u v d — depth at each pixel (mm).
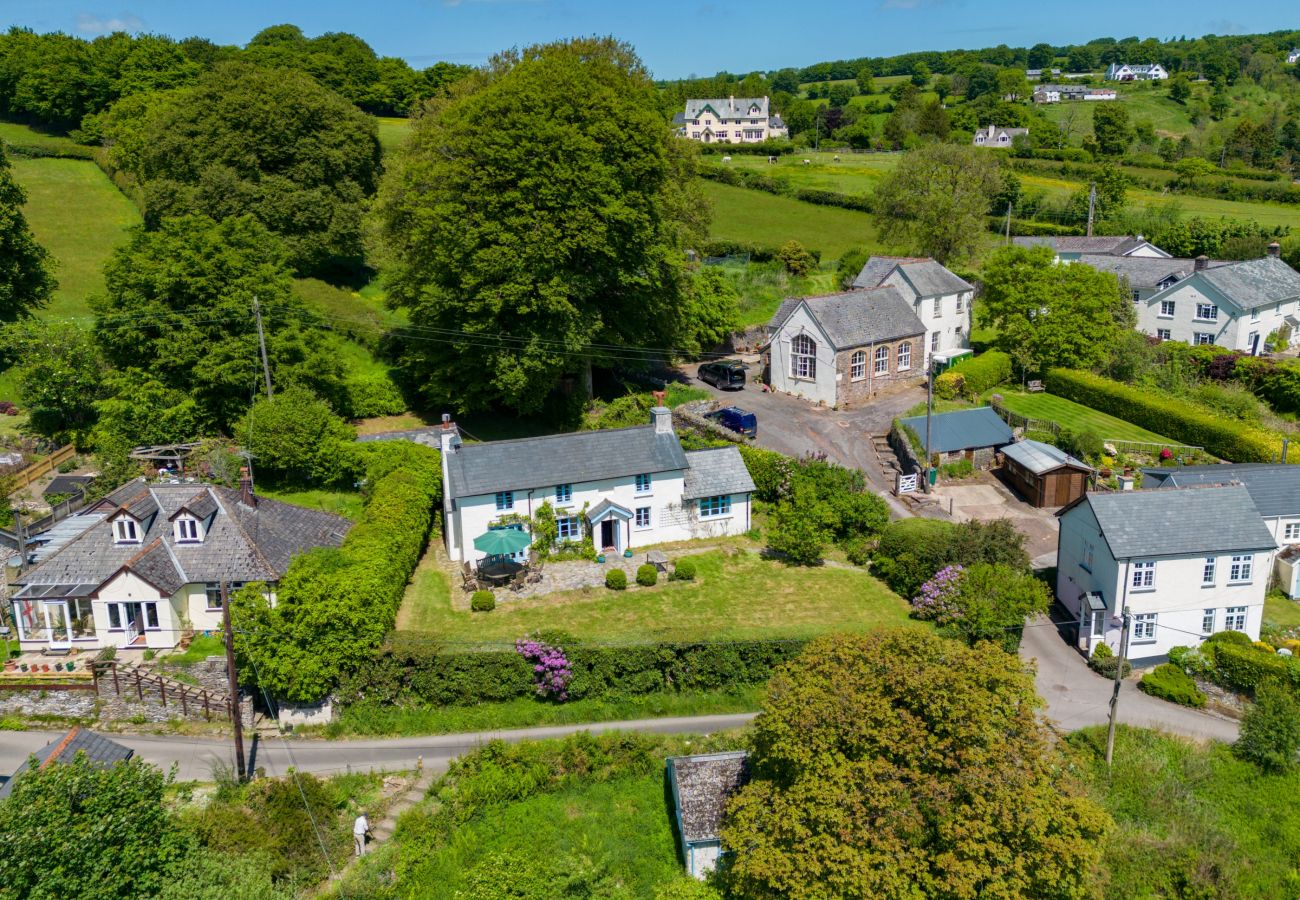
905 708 31109
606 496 53906
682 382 77500
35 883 26781
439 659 41719
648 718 41906
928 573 49406
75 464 58000
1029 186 145750
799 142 181500
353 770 38156
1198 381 81312
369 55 154875
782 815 29688
